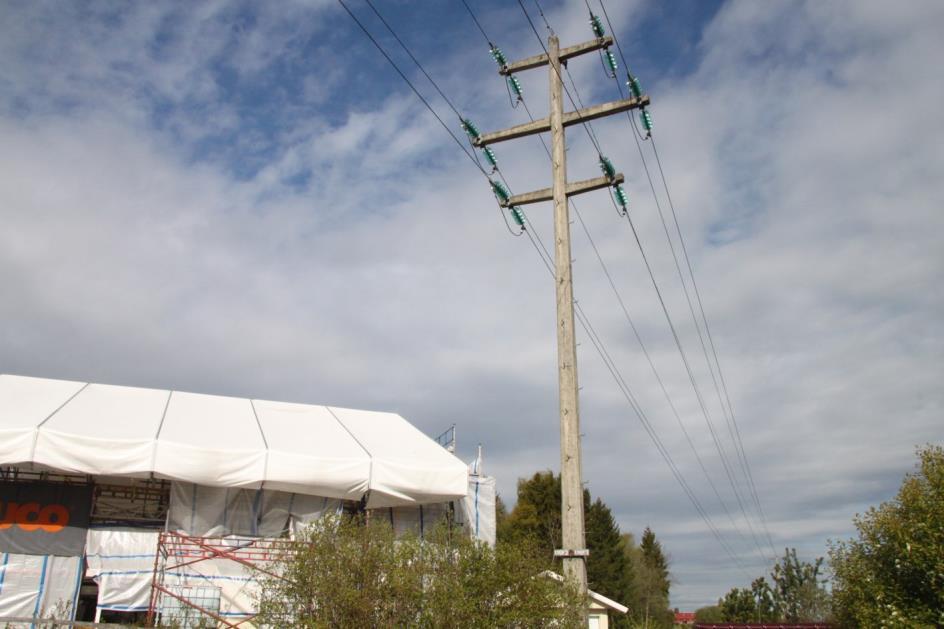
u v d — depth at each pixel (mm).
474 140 16984
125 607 16312
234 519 17938
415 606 11008
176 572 16672
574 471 13477
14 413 16484
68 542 16391
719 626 31922
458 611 10797
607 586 42812
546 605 11445
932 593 16281
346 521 11977
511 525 41781
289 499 18609
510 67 16688
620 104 15828
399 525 20266
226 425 18781
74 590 16141
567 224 15594
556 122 16297
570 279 15016
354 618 10883
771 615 40562
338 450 18547
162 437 16688
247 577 16766
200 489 17750
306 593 11109
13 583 15805
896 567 17047
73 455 15766
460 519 21219
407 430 22234
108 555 16688
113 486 18562
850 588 17734
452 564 11375
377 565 11172
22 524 16234
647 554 58812
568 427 13820
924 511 16766
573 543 12984
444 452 20625
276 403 22031
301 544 11680
